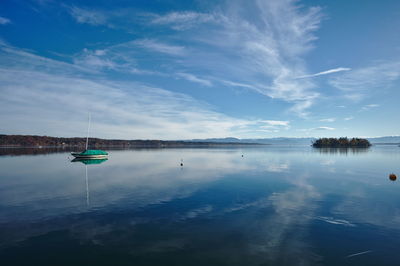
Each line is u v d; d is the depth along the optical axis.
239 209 17.98
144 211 17.47
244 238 12.74
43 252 11.10
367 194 22.88
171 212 17.23
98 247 11.63
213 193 23.39
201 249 11.47
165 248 11.55
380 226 14.45
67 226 14.41
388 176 34.44
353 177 33.47
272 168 45.06
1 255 10.79
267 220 15.53
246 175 35.62
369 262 10.33
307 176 34.47
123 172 39.28
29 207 18.47
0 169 43.53
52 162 58.06
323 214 16.75
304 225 14.63
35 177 33.88
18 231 13.59
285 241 12.38
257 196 22.12
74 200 20.64
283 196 22.12
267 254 11.00
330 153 105.69
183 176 34.78
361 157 76.94
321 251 11.30
